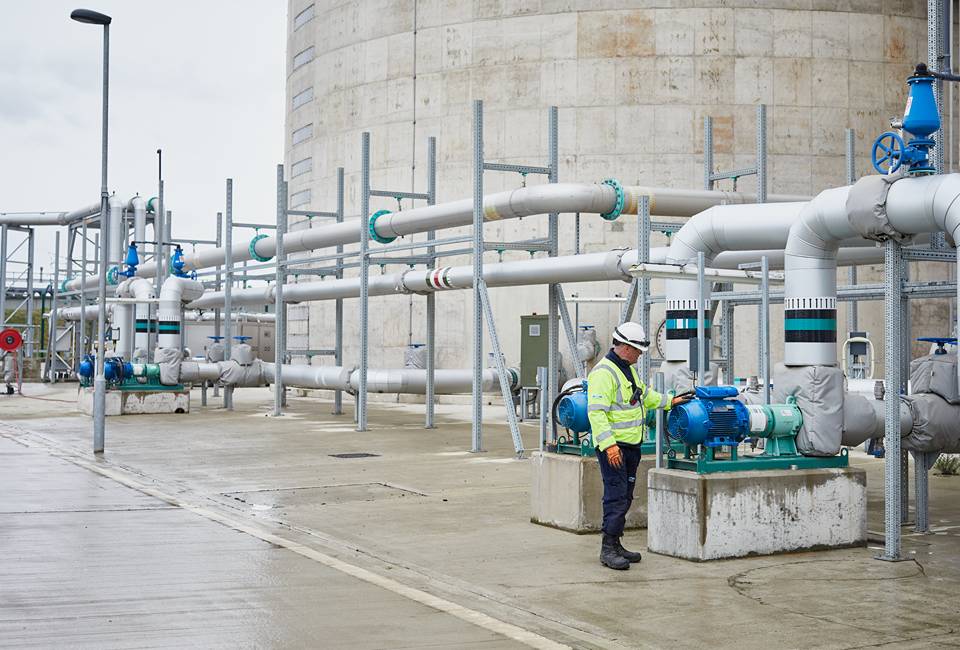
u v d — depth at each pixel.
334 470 16.16
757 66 30.81
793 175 30.91
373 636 6.85
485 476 15.43
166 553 9.72
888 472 9.53
